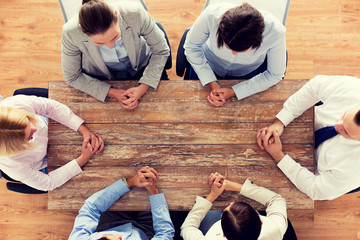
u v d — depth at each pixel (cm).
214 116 154
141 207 151
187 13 245
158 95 157
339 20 240
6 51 244
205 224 173
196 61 156
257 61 160
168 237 149
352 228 225
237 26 114
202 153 153
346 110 130
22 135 127
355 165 133
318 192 140
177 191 151
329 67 240
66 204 151
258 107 154
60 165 154
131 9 134
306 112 153
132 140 154
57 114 150
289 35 241
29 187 171
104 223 170
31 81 244
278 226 139
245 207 130
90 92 154
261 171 151
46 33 244
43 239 231
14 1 245
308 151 151
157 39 152
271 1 161
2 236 231
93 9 112
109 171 152
